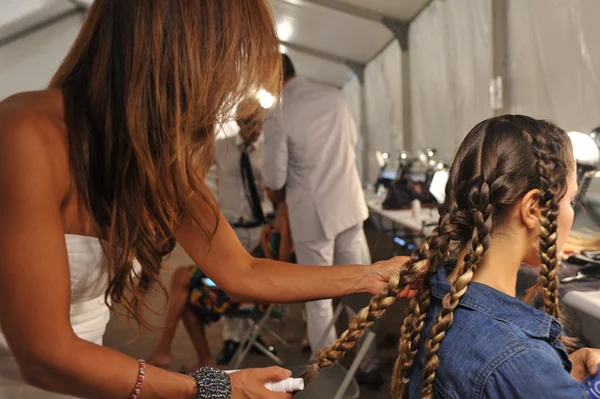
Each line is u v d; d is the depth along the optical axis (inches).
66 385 37.7
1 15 425.1
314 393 97.4
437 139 261.9
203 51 39.8
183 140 40.9
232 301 141.3
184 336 179.8
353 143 137.9
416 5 265.4
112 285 43.5
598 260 90.3
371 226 344.8
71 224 44.4
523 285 82.0
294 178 135.2
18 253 36.4
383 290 42.1
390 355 152.8
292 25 358.3
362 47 366.9
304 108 131.8
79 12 508.1
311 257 135.3
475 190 39.0
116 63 40.3
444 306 38.2
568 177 40.5
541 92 165.3
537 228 38.9
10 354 46.4
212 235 46.5
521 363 34.2
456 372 36.4
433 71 259.6
